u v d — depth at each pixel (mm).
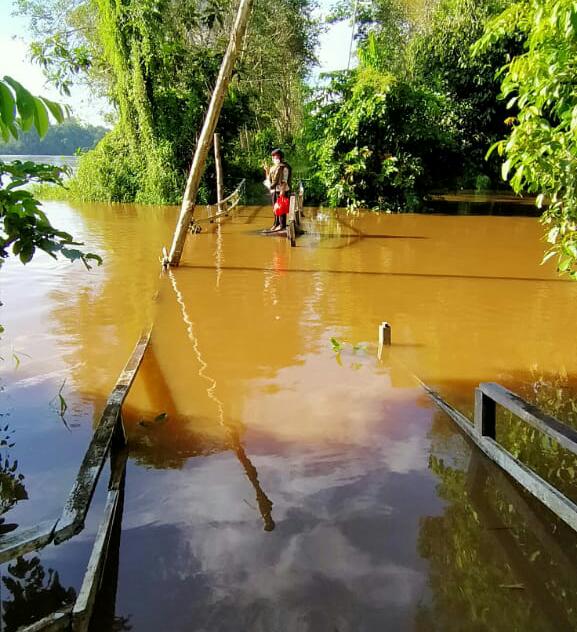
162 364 5164
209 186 20328
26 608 2445
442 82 19578
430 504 3115
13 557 2369
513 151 3750
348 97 16891
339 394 4543
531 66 3684
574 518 2727
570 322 6492
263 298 7414
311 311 6852
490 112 19891
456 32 18844
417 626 2311
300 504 3100
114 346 5602
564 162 3633
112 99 22375
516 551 2766
